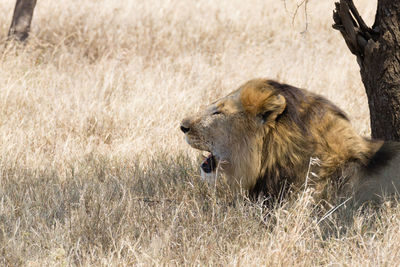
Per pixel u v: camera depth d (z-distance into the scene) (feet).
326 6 89.51
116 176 35.78
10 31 65.21
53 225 27.76
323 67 63.72
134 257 25.14
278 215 25.89
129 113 47.39
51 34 71.67
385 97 31.68
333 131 27.37
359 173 27.50
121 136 44.83
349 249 25.38
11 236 27.43
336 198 27.50
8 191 32.78
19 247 25.67
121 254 26.23
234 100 27.86
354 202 27.63
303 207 25.79
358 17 32.30
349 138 27.50
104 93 51.88
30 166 37.78
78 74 58.18
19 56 58.13
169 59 66.08
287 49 72.08
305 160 27.27
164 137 43.88
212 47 73.31
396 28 30.73
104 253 26.43
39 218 28.86
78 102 48.39
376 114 32.58
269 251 24.13
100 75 56.29
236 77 60.18
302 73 61.00
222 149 28.19
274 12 89.35
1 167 36.22
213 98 52.85
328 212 27.37
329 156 27.27
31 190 32.42
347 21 32.09
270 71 61.67
